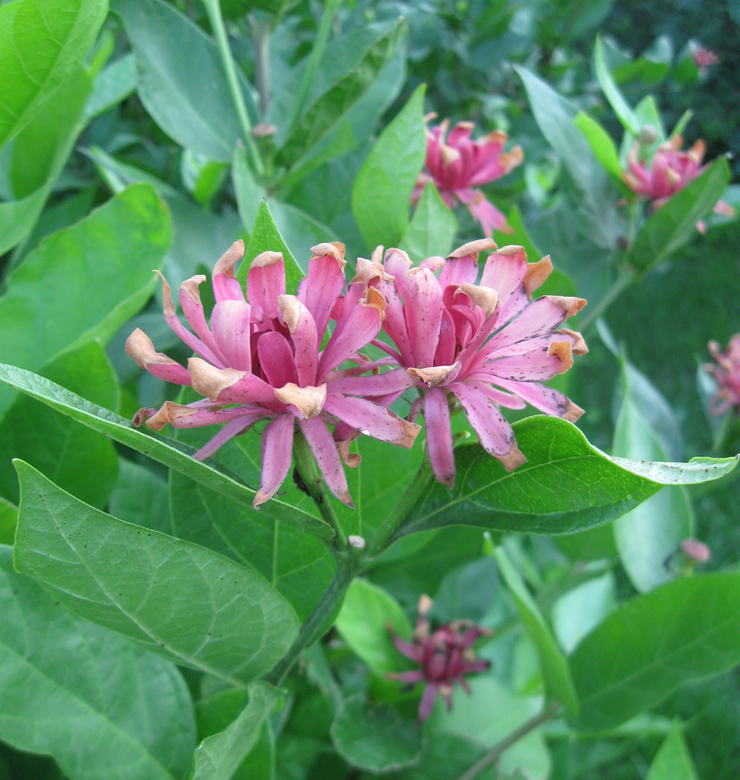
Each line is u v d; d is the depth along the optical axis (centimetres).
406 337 13
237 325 12
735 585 20
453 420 19
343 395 12
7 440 18
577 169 29
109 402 18
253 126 27
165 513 21
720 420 34
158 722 16
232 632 14
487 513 14
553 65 50
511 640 37
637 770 44
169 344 24
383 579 27
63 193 34
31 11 14
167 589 13
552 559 32
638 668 22
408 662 26
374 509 19
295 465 13
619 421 25
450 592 31
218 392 11
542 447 13
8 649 15
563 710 24
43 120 24
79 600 13
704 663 21
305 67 28
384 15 41
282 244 16
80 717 15
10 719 15
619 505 13
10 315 21
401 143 21
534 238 32
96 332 20
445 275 14
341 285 13
